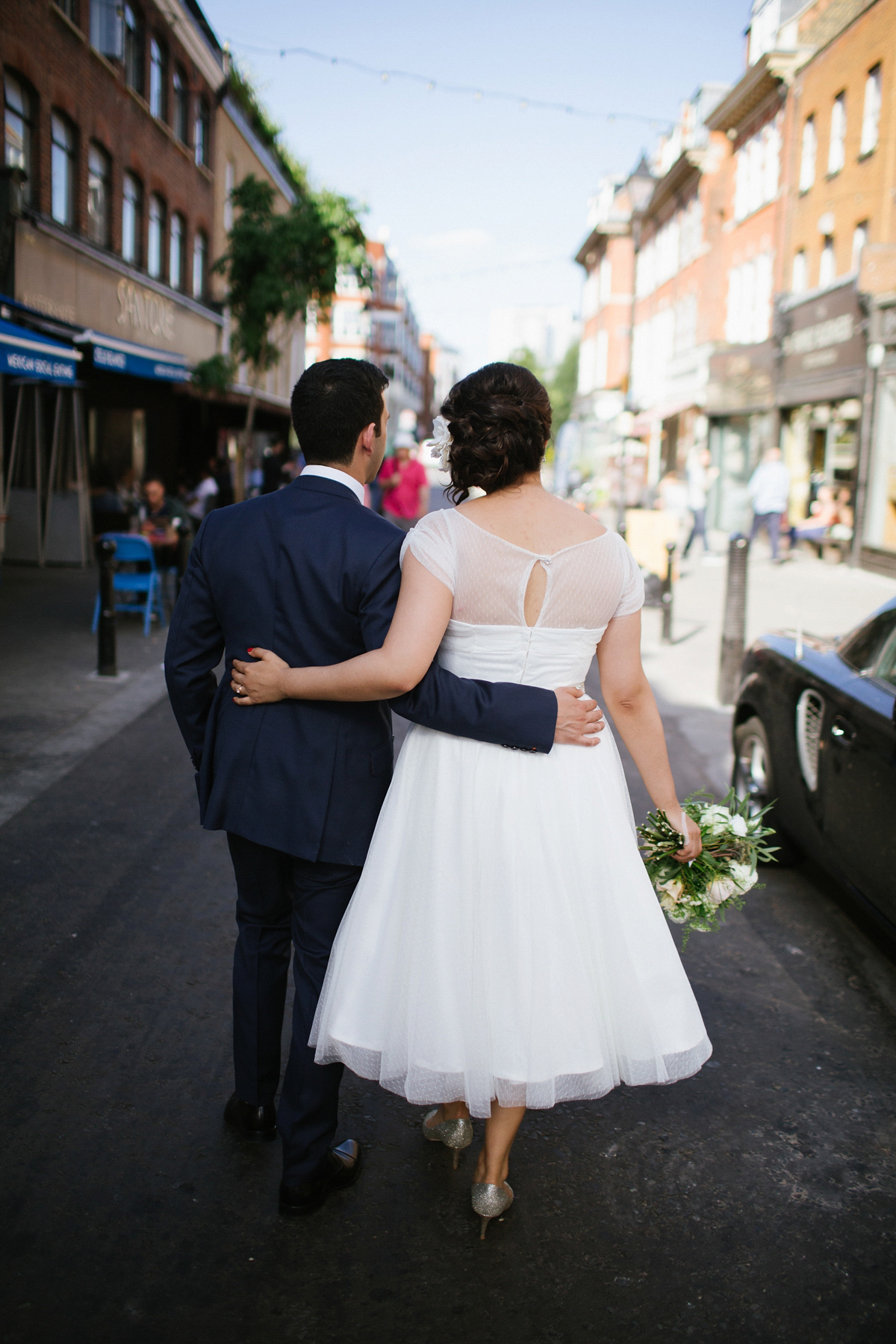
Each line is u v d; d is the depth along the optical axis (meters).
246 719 2.33
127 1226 2.40
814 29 22.08
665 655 10.06
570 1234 2.44
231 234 18.30
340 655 2.27
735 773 5.38
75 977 3.53
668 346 36.09
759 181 26.33
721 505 28.36
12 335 9.98
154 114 19.84
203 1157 2.65
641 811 5.50
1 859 4.49
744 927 4.24
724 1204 2.56
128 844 4.73
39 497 14.11
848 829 3.81
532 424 2.10
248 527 2.30
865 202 19.59
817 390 20.05
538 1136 2.82
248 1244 2.36
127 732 6.57
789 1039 3.36
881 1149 2.79
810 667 4.48
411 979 2.17
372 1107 2.94
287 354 33.78
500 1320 2.17
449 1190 2.59
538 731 2.10
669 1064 2.24
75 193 16.39
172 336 21.45
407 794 2.24
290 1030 3.34
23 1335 2.08
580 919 2.19
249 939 2.62
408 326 88.56
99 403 17.67
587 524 2.16
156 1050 3.12
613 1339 2.13
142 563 10.67
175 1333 2.10
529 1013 2.12
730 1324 2.18
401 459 12.66
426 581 2.08
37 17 14.41
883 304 16.69
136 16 18.73
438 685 2.09
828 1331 2.17
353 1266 2.31
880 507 17.02
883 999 3.65
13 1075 2.96
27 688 7.52
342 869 2.38
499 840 2.14
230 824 2.35
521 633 2.11
